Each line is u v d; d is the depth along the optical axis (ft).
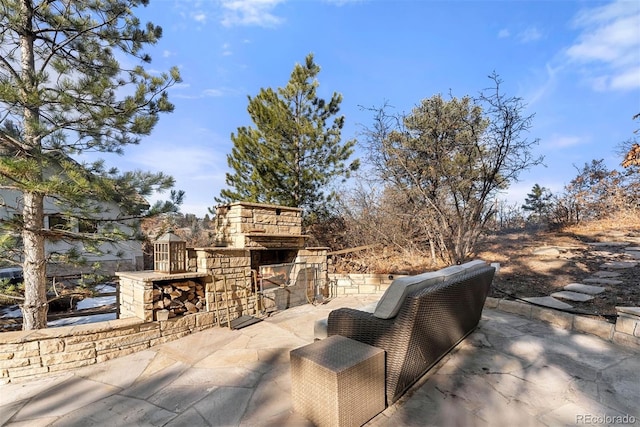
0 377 10.20
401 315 7.75
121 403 8.64
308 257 22.12
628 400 7.82
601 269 19.74
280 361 11.14
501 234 34.50
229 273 16.67
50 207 19.03
